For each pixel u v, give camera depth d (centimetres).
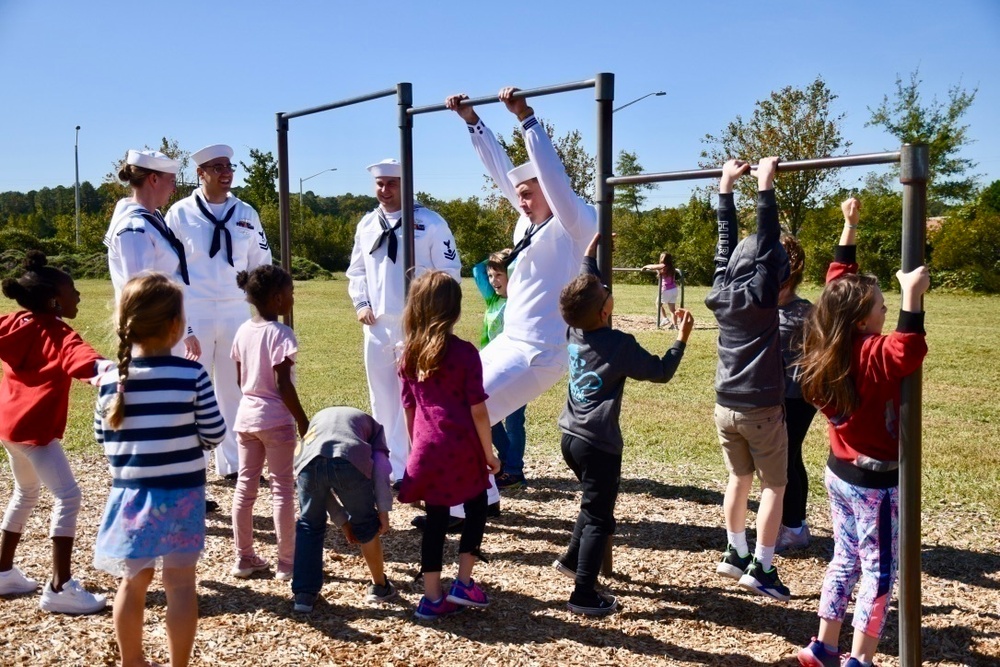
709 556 468
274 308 419
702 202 4419
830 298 320
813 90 2925
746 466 418
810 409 464
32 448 378
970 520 527
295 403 407
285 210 608
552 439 764
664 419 840
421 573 387
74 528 385
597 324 381
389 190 580
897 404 312
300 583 385
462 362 373
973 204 3391
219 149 575
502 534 506
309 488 383
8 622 371
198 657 342
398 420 598
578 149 3212
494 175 521
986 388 1034
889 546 317
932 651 354
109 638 358
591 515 387
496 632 369
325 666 336
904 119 3719
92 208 10444
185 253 574
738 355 393
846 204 404
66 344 360
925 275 285
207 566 446
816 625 381
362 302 591
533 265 475
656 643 361
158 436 303
